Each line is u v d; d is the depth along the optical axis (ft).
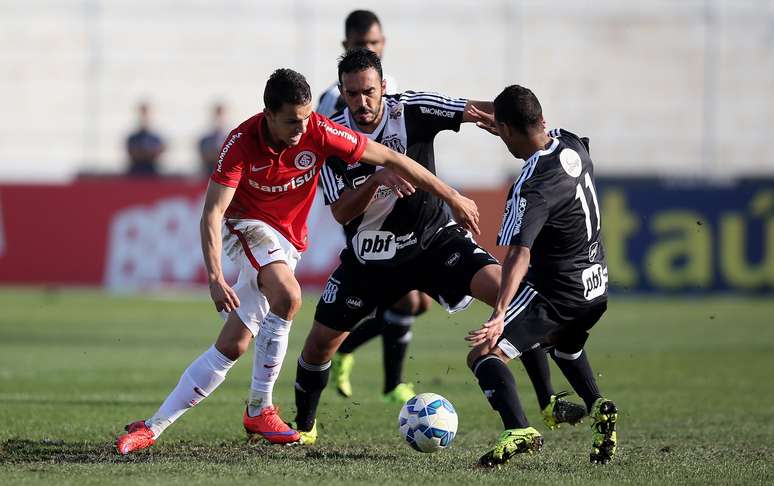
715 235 200.34
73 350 134.62
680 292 200.44
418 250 75.41
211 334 152.87
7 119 287.28
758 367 125.70
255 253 70.90
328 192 74.43
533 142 66.90
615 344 147.13
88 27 291.99
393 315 96.68
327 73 295.07
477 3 297.33
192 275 197.16
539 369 72.69
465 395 104.06
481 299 73.61
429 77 295.69
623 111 300.81
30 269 194.59
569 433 82.48
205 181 197.77
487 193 196.34
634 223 199.93
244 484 58.18
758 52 302.86
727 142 301.63
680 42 302.86
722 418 90.27
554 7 301.22
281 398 101.14
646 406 96.99
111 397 97.96
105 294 207.82
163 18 293.43
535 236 63.72
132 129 288.92
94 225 195.93
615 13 302.45
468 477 61.31
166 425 70.38
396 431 82.28
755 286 201.26
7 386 104.53
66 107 288.71
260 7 294.46
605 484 59.93
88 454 68.85
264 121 67.67
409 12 296.71
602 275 68.59
